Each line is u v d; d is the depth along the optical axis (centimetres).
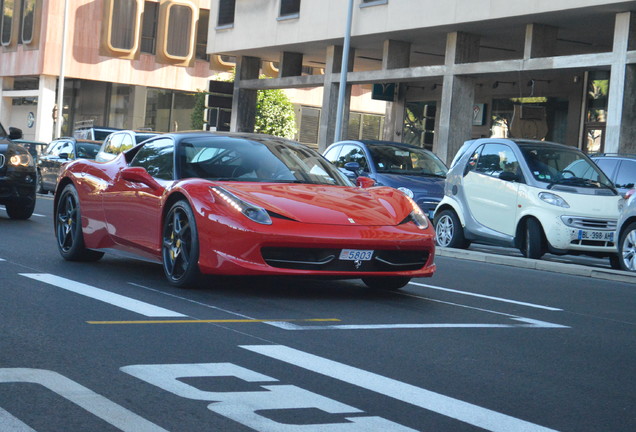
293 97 6450
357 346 594
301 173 903
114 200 948
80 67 5888
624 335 710
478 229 1513
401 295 870
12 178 1586
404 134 3747
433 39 2995
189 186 830
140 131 1666
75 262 1022
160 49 6078
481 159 1539
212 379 483
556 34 2567
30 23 6012
